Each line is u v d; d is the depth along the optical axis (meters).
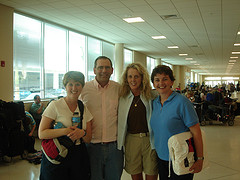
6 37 5.54
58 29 7.68
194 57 16.70
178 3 5.37
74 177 1.71
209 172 3.52
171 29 8.01
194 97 9.05
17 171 3.69
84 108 1.85
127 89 2.14
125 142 2.18
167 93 1.88
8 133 4.04
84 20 6.99
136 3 5.41
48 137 1.63
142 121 2.07
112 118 2.09
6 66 5.52
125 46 11.82
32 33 6.63
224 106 8.01
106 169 2.12
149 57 16.53
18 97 6.17
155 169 2.10
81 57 8.91
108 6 5.67
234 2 5.25
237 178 3.29
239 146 5.10
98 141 2.04
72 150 1.67
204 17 6.52
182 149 1.69
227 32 8.42
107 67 2.03
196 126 1.74
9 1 5.29
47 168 1.64
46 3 5.47
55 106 1.71
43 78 7.00
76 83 1.74
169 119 1.79
